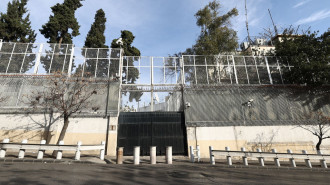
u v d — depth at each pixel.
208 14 24.22
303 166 12.06
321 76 16.94
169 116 16.33
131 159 12.84
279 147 15.68
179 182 5.84
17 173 6.15
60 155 10.01
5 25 25.28
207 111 16.52
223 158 14.81
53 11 26.83
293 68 18.12
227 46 22.73
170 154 10.84
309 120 16.66
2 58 16.39
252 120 16.47
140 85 17.69
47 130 14.38
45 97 14.65
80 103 13.97
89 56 17.36
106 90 16.12
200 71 18.39
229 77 18.36
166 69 18.58
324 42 17.92
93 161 10.09
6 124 14.28
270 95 17.62
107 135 14.77
